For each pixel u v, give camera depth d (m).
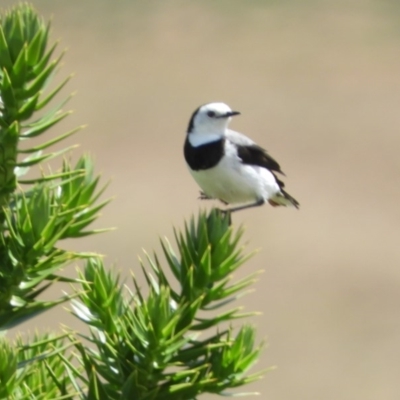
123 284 4.04
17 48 3.69
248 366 3.80
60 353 3.71
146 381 3.75
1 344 3.48
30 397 3.58
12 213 3.73
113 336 3.86
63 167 3.88
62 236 3.70
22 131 3.98
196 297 3.92
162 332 3.66
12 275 3.57
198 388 3.72
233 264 3.94
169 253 4.05
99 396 3.67
